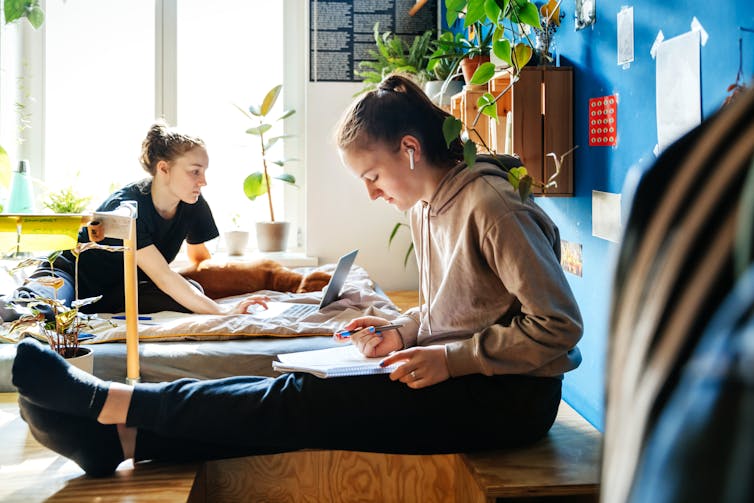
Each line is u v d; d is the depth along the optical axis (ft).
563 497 4.93
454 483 6.05
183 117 13.15
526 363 4.80
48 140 12.80
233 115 13.30
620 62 6.25
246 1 13.15
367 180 5.38
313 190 13.17
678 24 5.32
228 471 5.90
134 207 5.92
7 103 12.52
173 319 8.14
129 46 12.85
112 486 4.77
